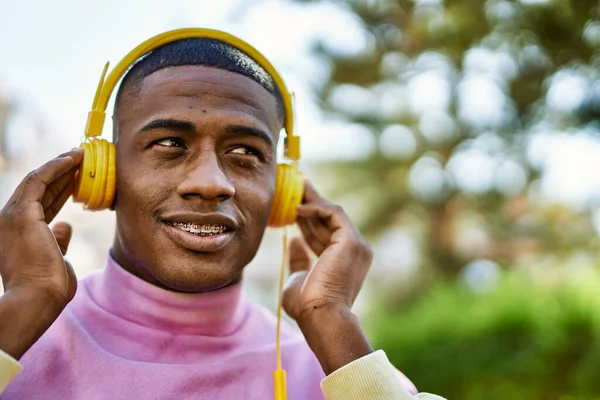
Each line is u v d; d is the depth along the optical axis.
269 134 1.52
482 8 4.93
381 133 6.02
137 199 1.42
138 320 1.51
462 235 6.21
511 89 5.20
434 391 4.14
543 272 4.95
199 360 1.51
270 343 1.63
